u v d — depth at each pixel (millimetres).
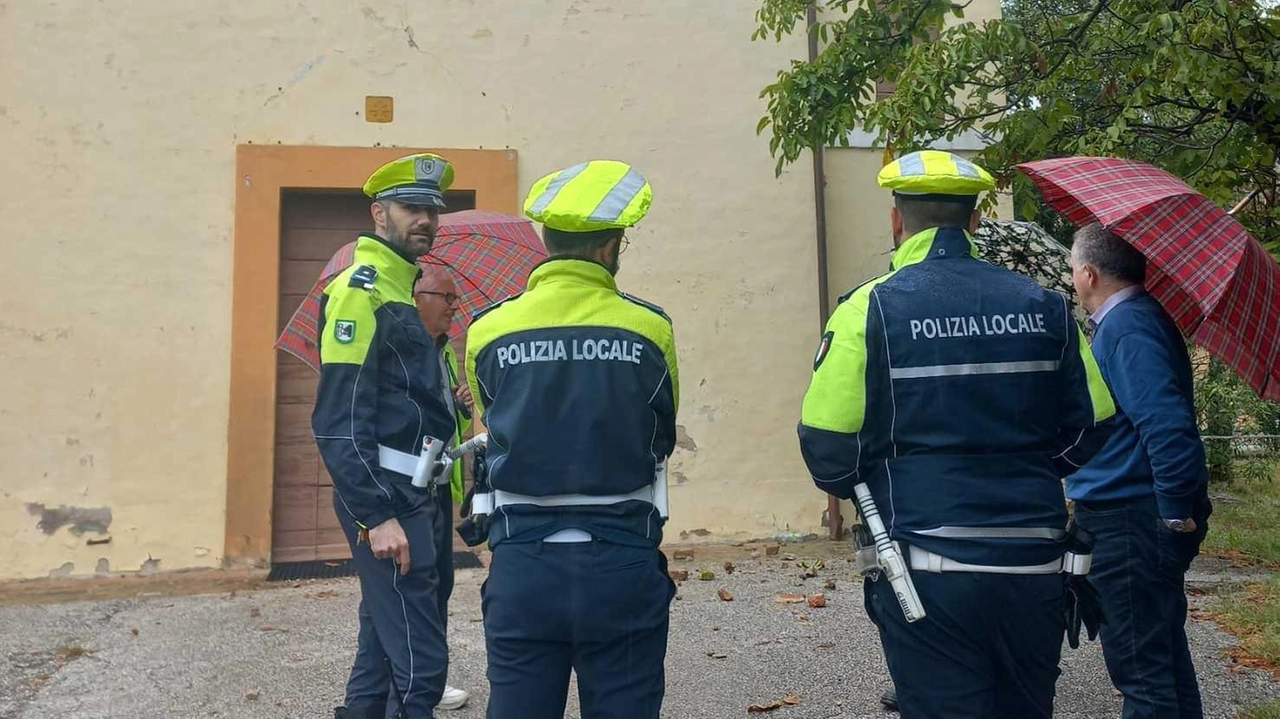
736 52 7402
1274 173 5270
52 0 6625
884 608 2391
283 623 5391
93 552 6469
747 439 7262
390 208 3357
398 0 7027
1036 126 5457
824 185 7492
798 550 6984
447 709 4062
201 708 4125
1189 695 3049
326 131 6898
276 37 6875
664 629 2467
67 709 4109
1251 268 2947
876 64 6047
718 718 3949
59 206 6559
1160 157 5305
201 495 6602
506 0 7164
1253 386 3225
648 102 7293
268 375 6684
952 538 2271
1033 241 6941
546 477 2373
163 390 6598
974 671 2295
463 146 7062
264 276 6727
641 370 2457
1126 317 2977
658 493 2527
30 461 6441
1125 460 2980
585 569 2348
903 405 2330
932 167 2527
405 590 3178
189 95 6750
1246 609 5176
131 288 6598
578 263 2520
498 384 2447
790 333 7344
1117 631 3000
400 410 3211
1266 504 9023
